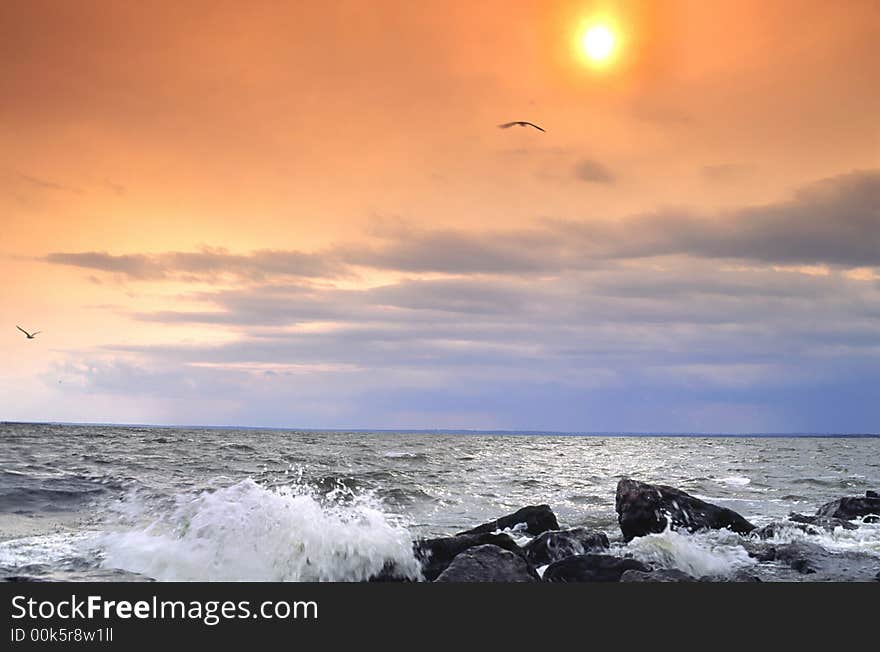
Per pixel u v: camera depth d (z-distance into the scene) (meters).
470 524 21.98
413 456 67.69
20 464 36.44
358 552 13.54
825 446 144.12
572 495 31.61
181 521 15.01
